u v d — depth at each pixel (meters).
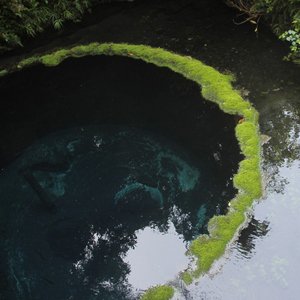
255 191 5.52
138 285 4.87
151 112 7.07
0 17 8.06
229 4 8.91
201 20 8.70
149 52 8.05
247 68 7.46
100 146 6.62
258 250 4.89
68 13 8.79
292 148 6.07
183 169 6.15
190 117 6.89
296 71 7.26
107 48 8.27
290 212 5.27
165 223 5.50
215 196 5.68
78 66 8.05
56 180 6.17
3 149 6.72
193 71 7.54
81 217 5.68
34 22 8.45
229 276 4.68
